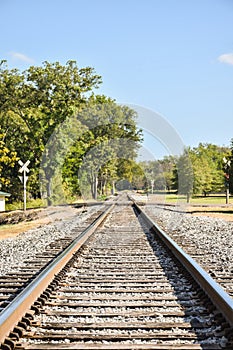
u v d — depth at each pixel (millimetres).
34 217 33062
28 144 50688
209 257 14617
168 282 10953
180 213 38969
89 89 50906
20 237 21438
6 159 43219
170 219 31609
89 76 50688
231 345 6262
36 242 19219
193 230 24344
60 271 11805
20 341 6586
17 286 10578
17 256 15406
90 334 6891
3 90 51125
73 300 9273
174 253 14656
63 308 8594
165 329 7246
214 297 8359
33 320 7633
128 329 7234
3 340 6258
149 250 16578
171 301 9078
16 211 35125
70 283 10797
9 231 25047
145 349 6195
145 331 7141
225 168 54531
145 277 11586
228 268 12594
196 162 76375
